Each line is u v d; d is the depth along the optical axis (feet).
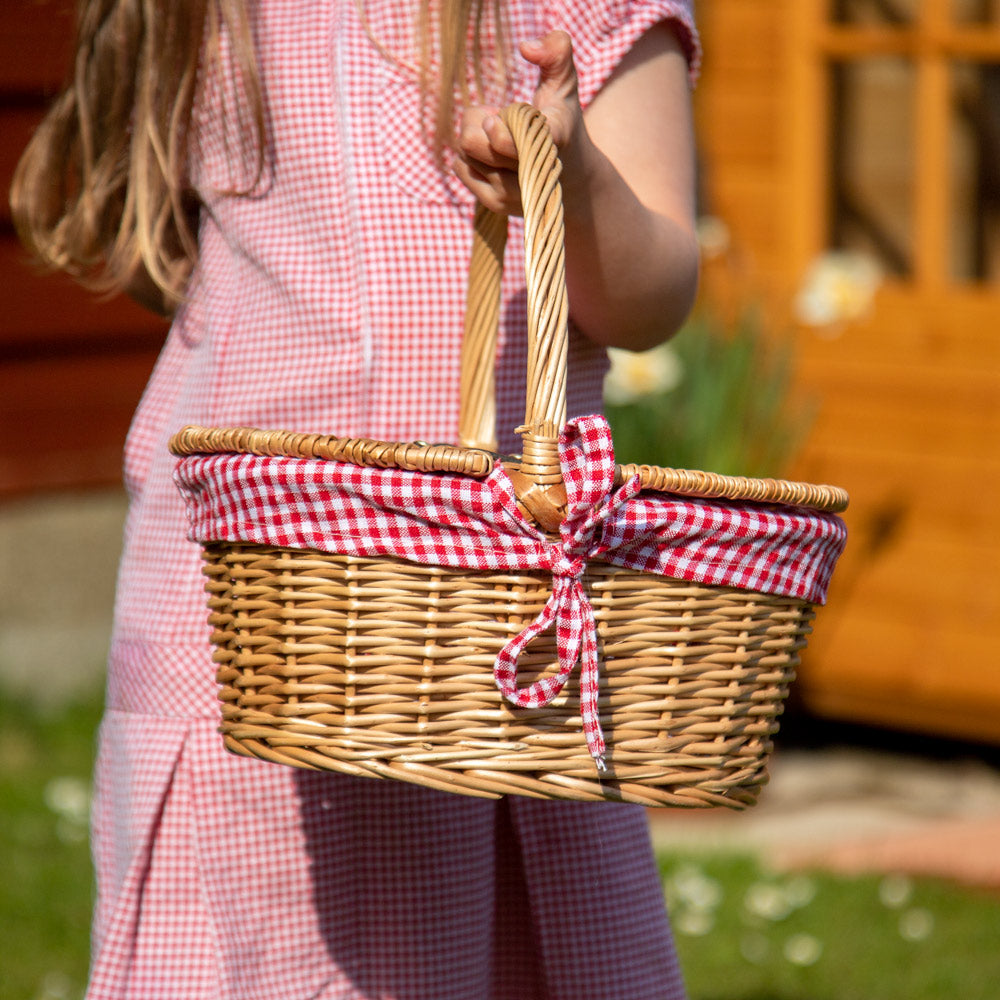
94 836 10.87
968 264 28.37
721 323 29.63
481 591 7.90
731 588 8.30
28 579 31.89
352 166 9.71
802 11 29.19
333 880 9.95
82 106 10.77
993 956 20.66
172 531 10.30
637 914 10.79
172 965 9.87
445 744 8.02
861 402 29.25
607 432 7.71
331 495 7.86
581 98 9.78
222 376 10.10
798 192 29.60
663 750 8.23
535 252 8.00
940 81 27.91
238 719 8.46
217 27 10.12
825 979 19.79
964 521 28.40
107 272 11.07
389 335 9.71
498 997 11.02
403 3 9.84
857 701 29.89
